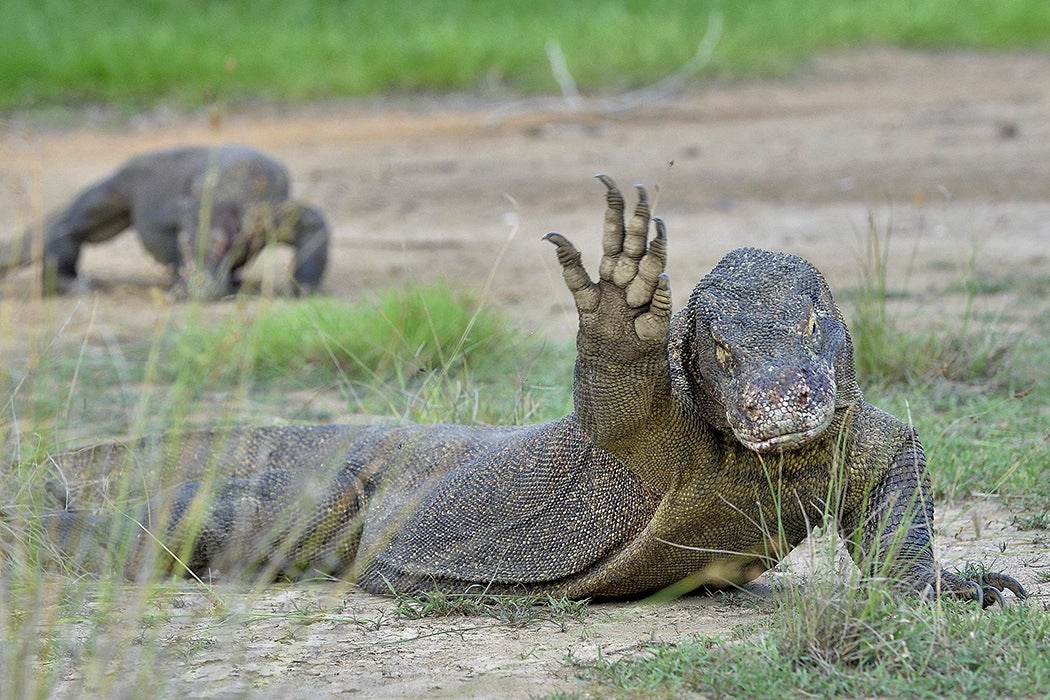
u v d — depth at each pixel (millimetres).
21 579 12734
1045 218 35500
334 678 10648
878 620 10328
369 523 14031
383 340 22000
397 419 17375
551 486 12633
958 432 17609
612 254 10523
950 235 33969
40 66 61844
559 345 23547
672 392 11195
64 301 29891
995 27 73500
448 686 10367
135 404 19453
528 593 12664
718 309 11211
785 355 10648
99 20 72188
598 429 11344
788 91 62156
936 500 15336
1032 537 13984
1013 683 9602
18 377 19594
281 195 30562
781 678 9914
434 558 13172
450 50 65125
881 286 21609
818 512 11773
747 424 10484
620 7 74750
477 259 33938
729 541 11930
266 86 62844
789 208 39062
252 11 74812
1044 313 24328
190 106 60344
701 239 35188
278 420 17578
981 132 49969
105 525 14203
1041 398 19422
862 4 76625
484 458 13367
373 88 63344
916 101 58594
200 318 25281
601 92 62375
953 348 21391
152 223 31297
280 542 14266
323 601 13156
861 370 20938
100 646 11172
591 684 10227
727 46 67000
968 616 10648
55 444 15477
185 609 12828
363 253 35625
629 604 12508
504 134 54406
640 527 12172
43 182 45344
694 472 11500
